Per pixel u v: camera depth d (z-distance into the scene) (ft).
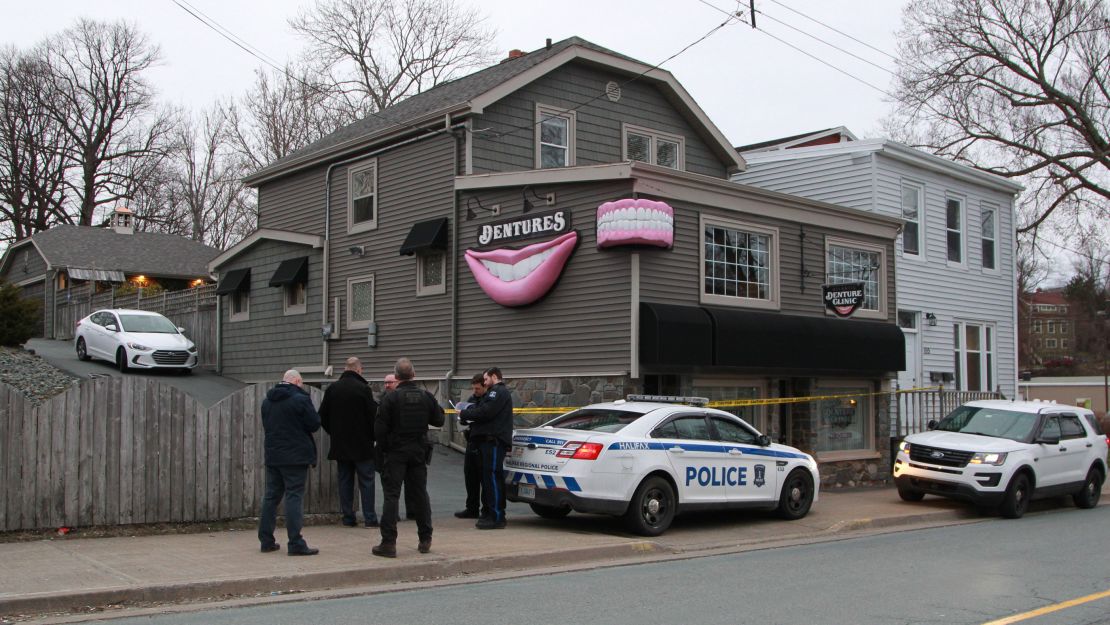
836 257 63.00
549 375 54.49
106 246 131.54
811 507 50.16
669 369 51.39
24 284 135.54
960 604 26.76
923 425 70.79
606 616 24.72
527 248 55.62
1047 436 53.31
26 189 161.27
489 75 72.69
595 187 52.85
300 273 75.56
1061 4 105.60
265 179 81.56
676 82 73.51
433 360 63.41
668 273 52.16
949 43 112.06
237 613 24.82
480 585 29.32
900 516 47.26
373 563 30.35
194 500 36.11
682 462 39.81
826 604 26.61
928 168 79.87
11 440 32.17
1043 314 345.31
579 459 37.42
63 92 165.17
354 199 72.38
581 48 67.82
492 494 38.70
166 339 81.61
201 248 141.69
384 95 143.43
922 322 78.54
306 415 31.73
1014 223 90.94
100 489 33.91
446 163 63.77
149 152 174.29
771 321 55.57
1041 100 109.81
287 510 31.55
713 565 33.53
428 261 64.95
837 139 91.04
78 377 70.59
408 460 32.19
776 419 59.36
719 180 54.24
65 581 26.40
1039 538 41.83
